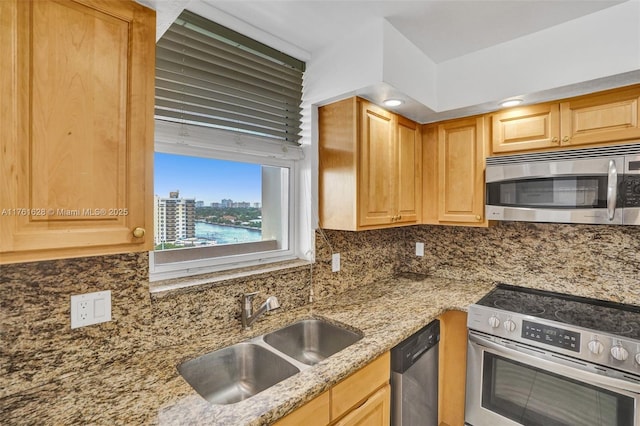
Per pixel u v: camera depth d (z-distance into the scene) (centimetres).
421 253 252
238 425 79
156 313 121
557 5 137
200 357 119
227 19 143
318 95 175
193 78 141
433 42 169
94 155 83
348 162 167
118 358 112
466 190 198
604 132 151
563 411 140
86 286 105
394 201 189
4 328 91
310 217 183
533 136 173
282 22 150
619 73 136
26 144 73
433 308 168
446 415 191
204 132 146
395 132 191
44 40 75
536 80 158
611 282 175
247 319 142
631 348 124
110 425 79
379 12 143
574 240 186
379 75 149
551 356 142
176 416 82
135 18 89
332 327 152
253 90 162
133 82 89
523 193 169
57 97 77
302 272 175
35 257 75
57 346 100
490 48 173
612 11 138
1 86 69
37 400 89
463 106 182
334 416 106
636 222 137
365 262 220
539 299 180
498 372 159
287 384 97
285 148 178
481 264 223
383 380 129
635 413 122
